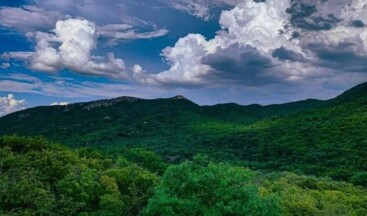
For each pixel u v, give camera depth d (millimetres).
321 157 85688
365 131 99250
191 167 26656
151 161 53562
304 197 37812
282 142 109312
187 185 25656
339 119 119625
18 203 25297
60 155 36656
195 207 24625
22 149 39344
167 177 26500
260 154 103188
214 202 25375
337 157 83125
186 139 157375
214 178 25297
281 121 150750
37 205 25312
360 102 138250
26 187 26016
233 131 161875
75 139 176625
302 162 86875
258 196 25891
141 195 34906
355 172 69812
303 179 57781
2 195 24812
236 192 25312
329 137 102688
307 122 131250
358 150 84500
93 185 30812
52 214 26281
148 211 25688
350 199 44656
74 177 30703
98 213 29391
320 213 34219
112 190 31500
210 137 153500
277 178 59719
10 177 28281
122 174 35562
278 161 92875
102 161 42531
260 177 59250
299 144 103125
